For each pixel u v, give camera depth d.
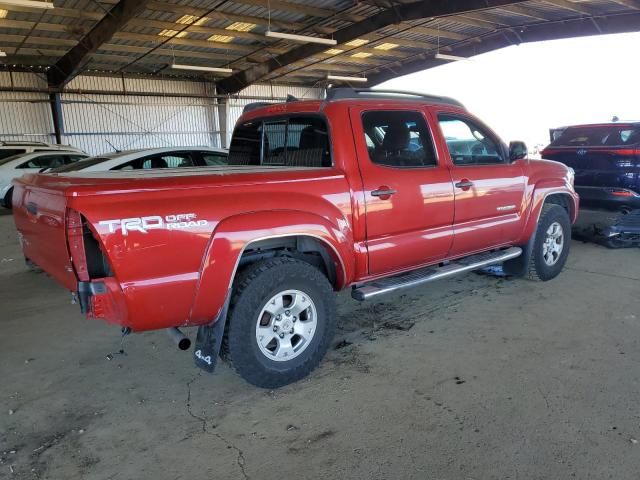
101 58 18.81
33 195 3.31
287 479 2.43
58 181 3.09
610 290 5.09
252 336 3.15
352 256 3.57
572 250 6.95
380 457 2.56
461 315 4.53
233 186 3.02
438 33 20.09
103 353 3.98
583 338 3.93
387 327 4.32
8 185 12.45
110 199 2.61
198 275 2.86
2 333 4.43
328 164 3.61
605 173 6.84
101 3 14.05
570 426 2.77
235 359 3.12
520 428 2.76
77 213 2.67
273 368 3.25
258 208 3.07
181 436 2.82
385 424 2.86
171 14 15.20
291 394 3.25
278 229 3.11
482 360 3.62
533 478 2.37
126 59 19.17
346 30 18.00
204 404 3.17
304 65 23.52
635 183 6.59
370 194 3.63
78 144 20.05
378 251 3.73
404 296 5.12
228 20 16.28
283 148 4.05
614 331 4.05
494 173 4.61
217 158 8.38
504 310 4.61
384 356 3.75
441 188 4.11
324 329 3.46
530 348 3.79
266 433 2.82
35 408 3.15
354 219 3.57
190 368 3.69
